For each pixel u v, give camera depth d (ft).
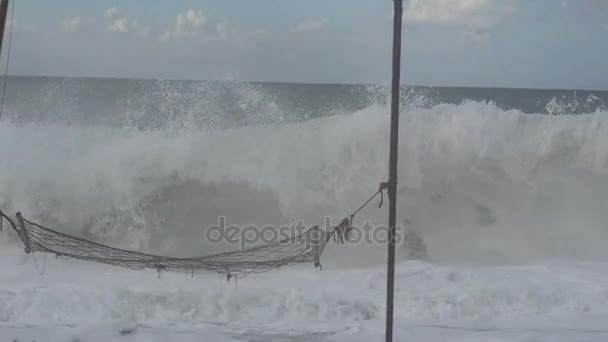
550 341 22.54
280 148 39.70
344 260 32.04
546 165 40.70
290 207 37.42
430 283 28.76
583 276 29.53
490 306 26.48
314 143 39.93
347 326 24.57
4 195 36.63
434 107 42.19
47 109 51.29
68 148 39.42
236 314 25.79
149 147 39.58
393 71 17.48
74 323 24.70
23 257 31.63
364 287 28.32
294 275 29.89
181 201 37.60
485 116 41.27
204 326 24.53
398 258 32.73
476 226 36.42
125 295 26.50
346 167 39.19
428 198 38.63
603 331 23.65
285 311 26.03
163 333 23.53
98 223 36.76
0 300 25.96
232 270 21.15
